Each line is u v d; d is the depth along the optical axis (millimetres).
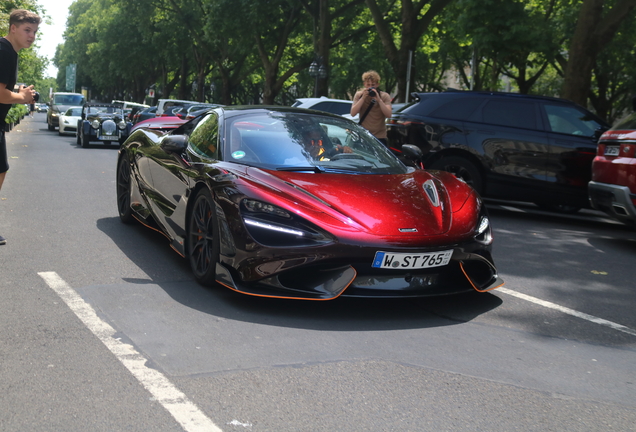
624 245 7031
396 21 30438
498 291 4750
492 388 2975
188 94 64375
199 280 4418
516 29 17516
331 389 2852
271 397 2734
